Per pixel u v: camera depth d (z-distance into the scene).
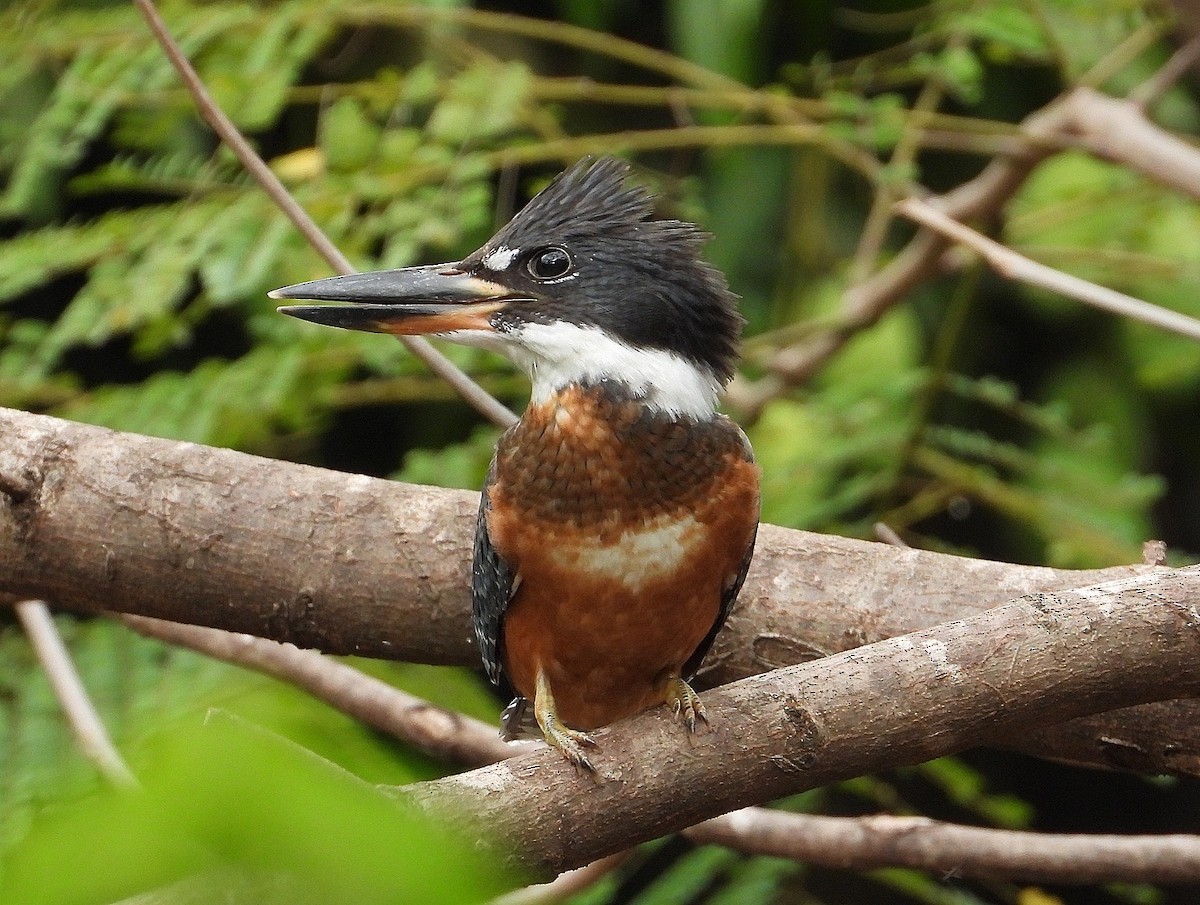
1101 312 11.49
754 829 7.24
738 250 11.60
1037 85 12.09
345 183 8.39
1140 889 8.09
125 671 7.38
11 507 6.49
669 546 5.88
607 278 6.20
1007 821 8.18
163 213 8.30
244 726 1.86
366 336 8.34
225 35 8.98
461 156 8.66
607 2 10.32
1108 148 9.00
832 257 11.48
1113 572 6.38
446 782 4.96
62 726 7.04
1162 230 10.59
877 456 9.58
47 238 8.36
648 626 6.03
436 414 11.51
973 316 11.98
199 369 8.40
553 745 5.18
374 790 1.91
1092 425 11.23
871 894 11.64
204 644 7.41
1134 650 4.89
